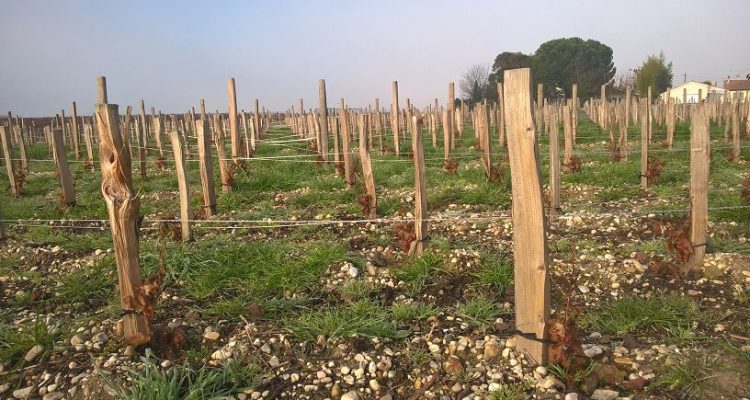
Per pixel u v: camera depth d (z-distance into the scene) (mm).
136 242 3969
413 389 3787
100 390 3607
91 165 16578
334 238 7352
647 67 51375
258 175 11711
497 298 5234
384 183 11672
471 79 57250
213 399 3527
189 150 20547
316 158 14383
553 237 7125
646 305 4648
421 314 4793
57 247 7145
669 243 5363
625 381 3652
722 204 7824
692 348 4055
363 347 4273
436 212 8773
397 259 6234
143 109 23625
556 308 4996
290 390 3762
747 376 3631
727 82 60594
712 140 19656
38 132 40875
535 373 3727
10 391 3770
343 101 20891
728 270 5234
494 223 7688
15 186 12141
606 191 9750
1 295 5531
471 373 3873
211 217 8891
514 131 3502
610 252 6273
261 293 5312
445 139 14234
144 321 4062
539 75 69812
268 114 44000
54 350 4148
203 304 5184
